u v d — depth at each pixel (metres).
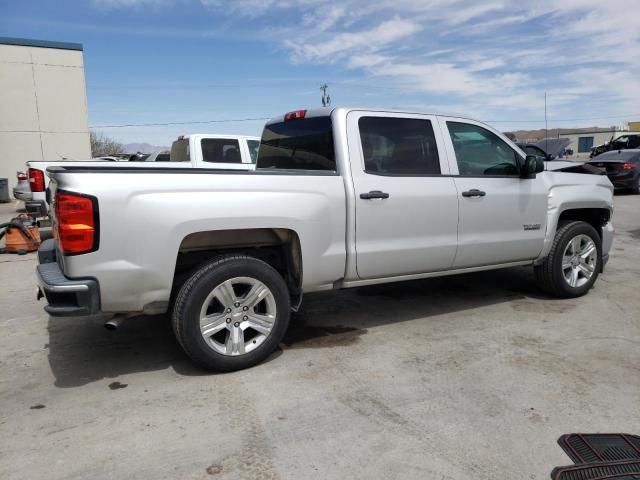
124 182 3.40
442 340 4.47
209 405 3.36
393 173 4.44
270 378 3.75
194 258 3.96
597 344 4.33
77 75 21.33
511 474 2.63
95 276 3.36
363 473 2.64
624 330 4.66
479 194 4.82
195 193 3.59
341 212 4.14
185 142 10.40
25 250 8.73
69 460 2.77
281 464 2.73
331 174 4.14
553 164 7.88
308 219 3.97
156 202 3.46
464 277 6.67
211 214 3.61
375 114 4.45
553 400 3.38
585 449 2.84
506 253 5.12
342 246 4.19
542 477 2.61
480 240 4.90
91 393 3.54
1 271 7.41
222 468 2.70
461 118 4.95
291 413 3.25
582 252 5.66
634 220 11.41
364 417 3.19
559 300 5.63
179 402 3.40
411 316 5.13
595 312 5.18
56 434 3.03
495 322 4.92
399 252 4.44
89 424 3.14
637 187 16.25
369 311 5.30
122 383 3.70
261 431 3.04
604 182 5.90
